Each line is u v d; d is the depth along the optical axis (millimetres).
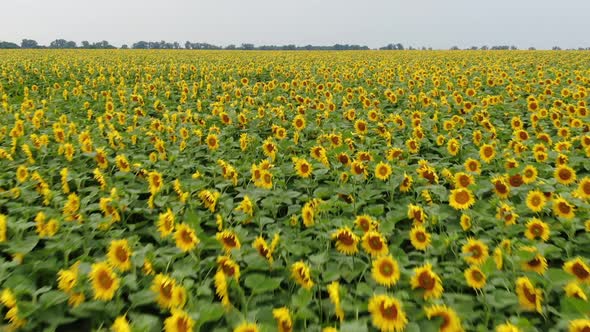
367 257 3689
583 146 6984
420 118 9500
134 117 9820
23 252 3666
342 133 8398
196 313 2779
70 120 10289
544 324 3035
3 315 3059
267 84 16422
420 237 3930
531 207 4664
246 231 4164
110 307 3045
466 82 15031
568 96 12438
